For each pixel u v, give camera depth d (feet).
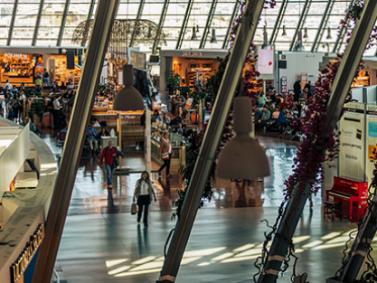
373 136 55.42
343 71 29.73
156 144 80.84
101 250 48.06
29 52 122.83
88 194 64.85
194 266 45.06
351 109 57.06
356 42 28.71
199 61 125.70
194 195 28.91
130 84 32.22
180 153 73.82
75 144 26.68
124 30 97.91
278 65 116.57
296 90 113.09
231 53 26.66
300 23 129.18
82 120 26.20
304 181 31.94
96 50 24.89
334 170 59.47
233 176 20.42
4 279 24.95
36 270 29.04
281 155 84.99
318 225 54.60
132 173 74.90
